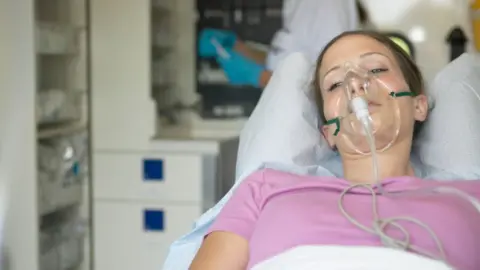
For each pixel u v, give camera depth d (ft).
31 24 7.48
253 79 10.28
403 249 4.23
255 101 10.33
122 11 8.96
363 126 4.99
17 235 7.80
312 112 5.96
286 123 5.85
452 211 4.47
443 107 5.82
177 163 8.86
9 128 7.70
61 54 8.78
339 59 5.34
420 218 4.42
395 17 9.34
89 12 9.08
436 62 9.32
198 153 8.79
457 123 5.72
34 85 7.58
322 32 8.61
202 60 10.48
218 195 8.77
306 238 4.49
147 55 8.92
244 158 5.83
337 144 5.38
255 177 5.26
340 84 5.31
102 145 9.12
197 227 5.46
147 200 9.00
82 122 9.07
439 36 9.29
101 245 9.21
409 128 5.25
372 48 5.32
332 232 4.45
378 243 4.35
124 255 9.14
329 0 8.64
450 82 5.93
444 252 4.29
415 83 5.47
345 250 4.24
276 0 10.12
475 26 8.89
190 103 10.59
